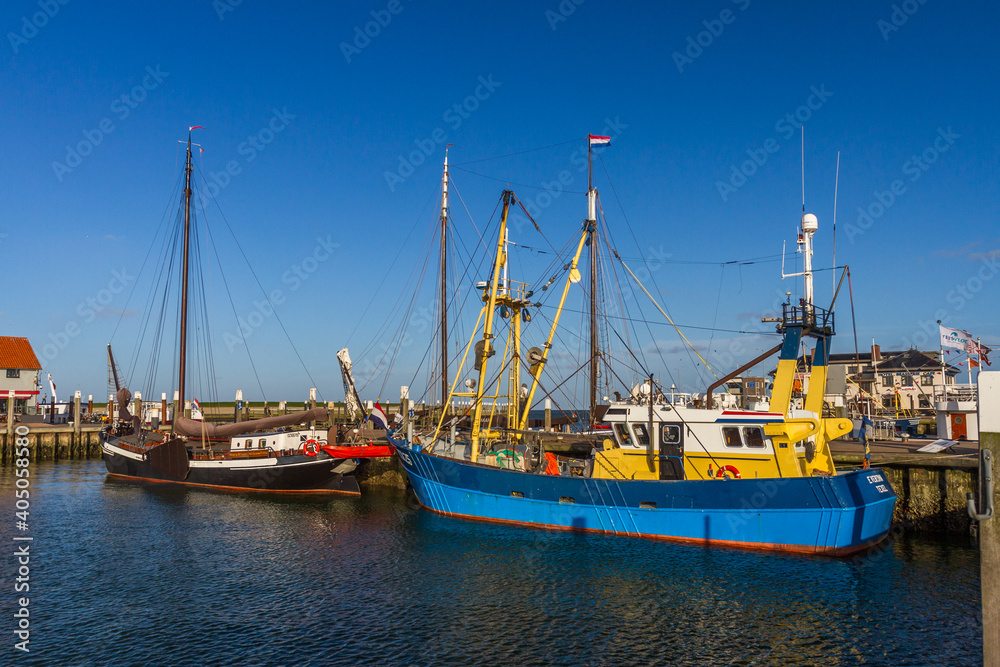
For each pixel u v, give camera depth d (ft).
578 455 113.80
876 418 150.51
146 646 50.37
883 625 54.03
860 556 71.10
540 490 85.71
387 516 97.35
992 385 23.36
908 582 64.03
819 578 64.85
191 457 133.90
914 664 47.24
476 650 49.47
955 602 58.90
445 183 151.84
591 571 67.92
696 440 79.82
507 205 97.40
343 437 134.21
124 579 66.95
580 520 82.58
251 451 125.70
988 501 23.06
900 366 222.69
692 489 76.18
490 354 95.96
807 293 81.56
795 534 71.41
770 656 48.57
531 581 65.16
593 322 133.28
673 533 77.15
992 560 23.02
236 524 92.53
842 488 69.72
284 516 98.07
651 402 81.10
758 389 130.21
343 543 80.84
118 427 157.99
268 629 53.57
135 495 118.32
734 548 74.13
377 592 62.49
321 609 58.03
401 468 126.21
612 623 54.60
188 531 88.28
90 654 49.01
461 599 60.34
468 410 103.45
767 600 59.52
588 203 130.21
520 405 106.52
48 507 106.73
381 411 114.73
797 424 76.95
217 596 61.62
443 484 95.91
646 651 49.34
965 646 50.16
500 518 88.94
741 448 77.46
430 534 84.33
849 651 49.37
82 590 63.57
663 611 57.11
